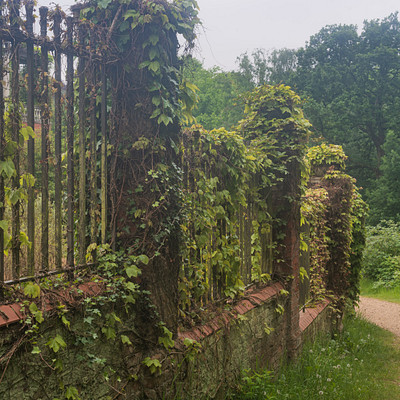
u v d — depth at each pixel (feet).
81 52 9.43
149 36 10.46
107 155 10.35
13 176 7.89
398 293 49.03
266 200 19.85
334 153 30.50
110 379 9.53
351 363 23.06
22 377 7.52
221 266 14.43
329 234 29.73
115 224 10.40
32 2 8.21
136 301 10.42
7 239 7.59
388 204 87.56
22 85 8.32
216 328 13.46
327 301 28.22
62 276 9.11
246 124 20.83
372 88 95.20
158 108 10.65
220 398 13.50
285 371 18.61
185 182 12.71
